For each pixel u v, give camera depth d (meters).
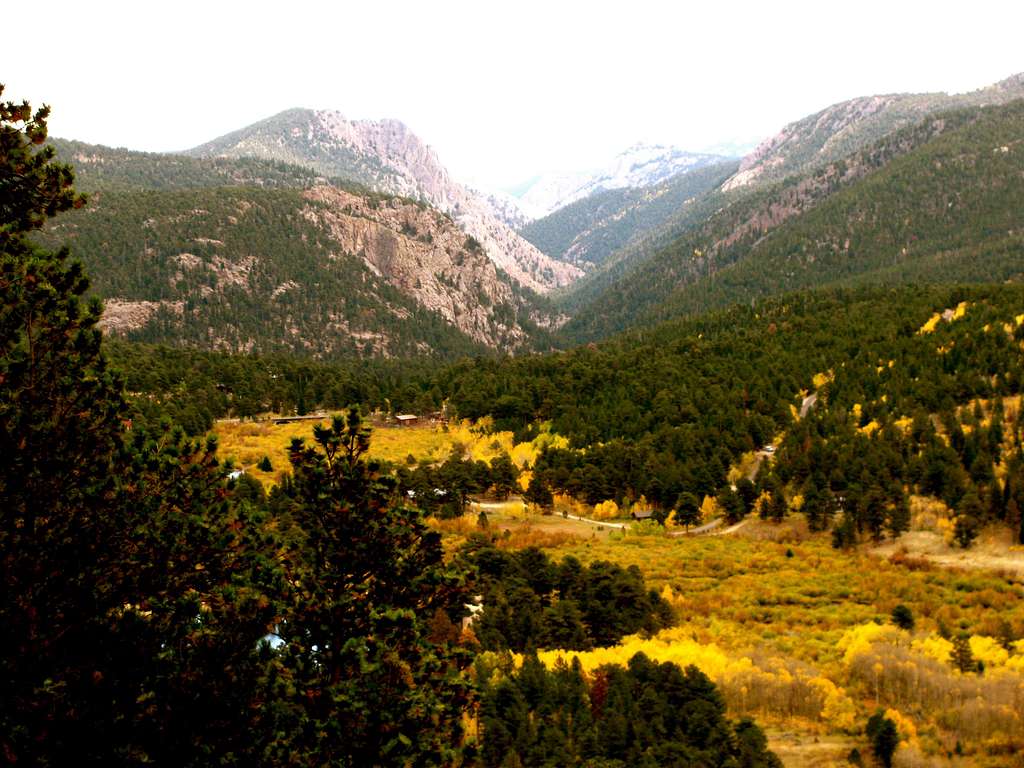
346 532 18.08
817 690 42.56
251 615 14.66
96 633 13.08
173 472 15.23
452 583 18.89
